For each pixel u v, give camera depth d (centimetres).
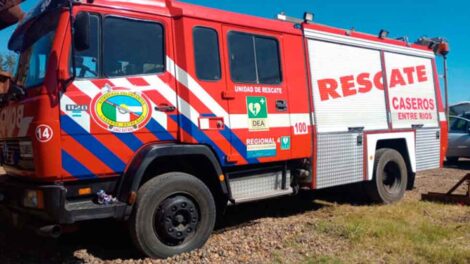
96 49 481
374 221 629
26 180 498
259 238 568
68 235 601
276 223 643
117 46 496
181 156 534
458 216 683
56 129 450
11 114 504
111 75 489
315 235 575
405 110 848
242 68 596
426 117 898
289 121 645
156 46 525
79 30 451
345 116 730
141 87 505
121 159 491
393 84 827
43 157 446
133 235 490
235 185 602
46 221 466
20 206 484
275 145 624
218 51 572
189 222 523
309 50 686
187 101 535
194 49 547
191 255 505
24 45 547
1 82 627
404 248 521
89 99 471
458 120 1451
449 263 480
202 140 543
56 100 452
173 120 527
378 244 537
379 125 790
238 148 580
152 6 529
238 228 625
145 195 490
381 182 789
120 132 489
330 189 844
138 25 514
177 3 546
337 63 727
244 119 589
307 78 677
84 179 474
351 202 816
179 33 539
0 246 540
